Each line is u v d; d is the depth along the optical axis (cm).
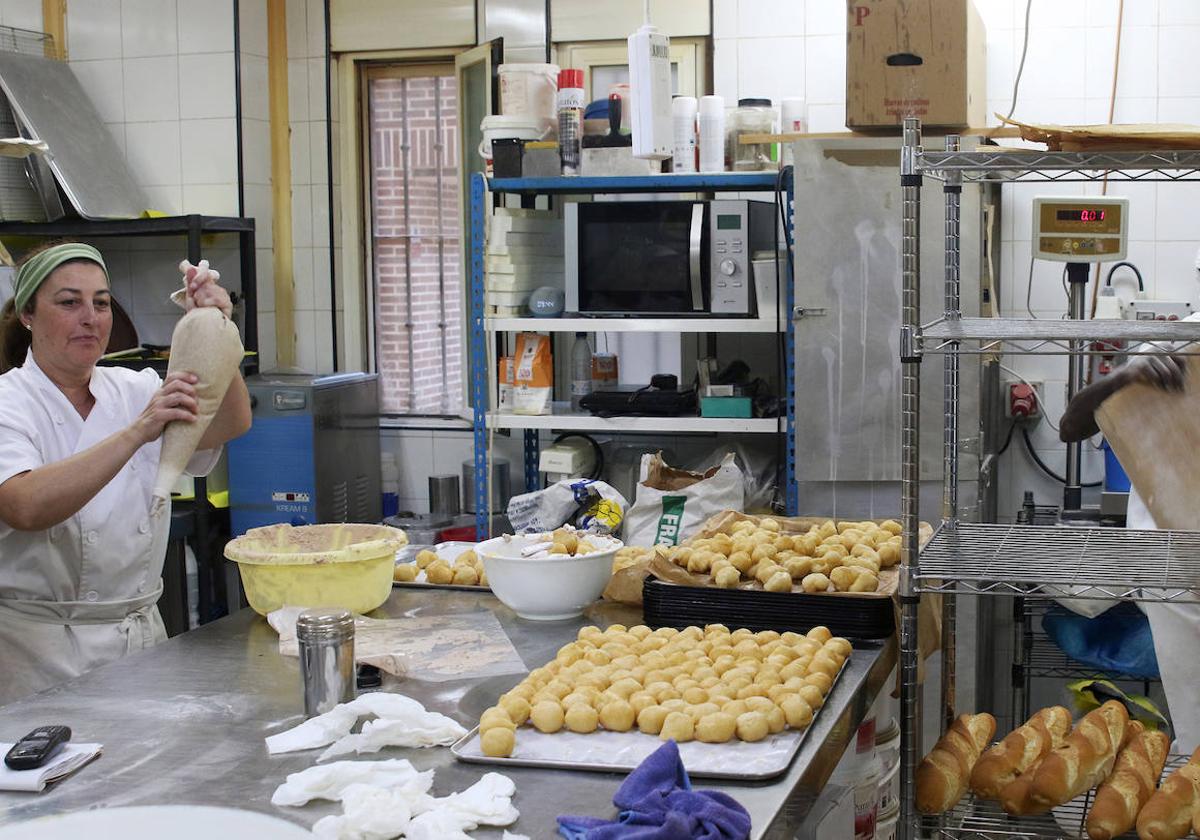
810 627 211
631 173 370
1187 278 390
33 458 233
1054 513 385
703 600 217
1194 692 244
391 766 153
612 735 168
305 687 177
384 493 464
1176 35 387
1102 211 354
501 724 165
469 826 140
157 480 214
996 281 400
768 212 389
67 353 243
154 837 136
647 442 422
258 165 459
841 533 255
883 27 330
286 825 136
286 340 473
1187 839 187
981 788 199
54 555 244
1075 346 308
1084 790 195
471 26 446
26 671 242
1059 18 392
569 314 382
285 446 412
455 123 464
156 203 459
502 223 379
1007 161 195
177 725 175
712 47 417
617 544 235
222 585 427
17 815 146
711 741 164
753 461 383
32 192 436
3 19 452
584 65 435
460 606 235
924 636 223
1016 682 361
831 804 217
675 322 368
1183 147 188
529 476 436
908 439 202
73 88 446
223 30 448
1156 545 220
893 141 347
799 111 379
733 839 134
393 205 473
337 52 461
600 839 132
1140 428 232
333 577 221
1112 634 337
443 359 474
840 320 355
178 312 461
